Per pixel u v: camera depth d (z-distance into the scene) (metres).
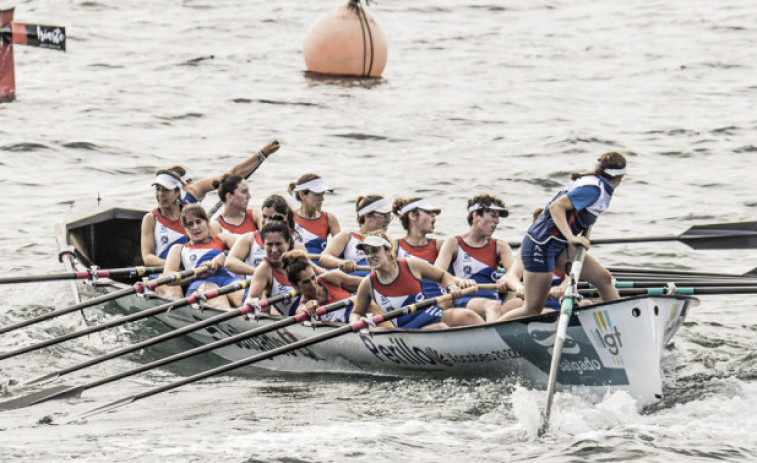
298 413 29.72
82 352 38.22
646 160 68.69
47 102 83.50
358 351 34.06
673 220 55.97
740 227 37.88
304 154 70.69
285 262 34.50
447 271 36.84
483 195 36.25
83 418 29.66
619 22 125.88
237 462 24.83
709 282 34.41
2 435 27.89
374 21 101.19
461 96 89.75
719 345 36.88
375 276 33.66
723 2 134.50
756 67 100.94
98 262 48.53
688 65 102.19
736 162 68.00
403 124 79.56
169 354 38.28
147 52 106.56
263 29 120.56
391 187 62.53
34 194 60.94
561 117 81.44
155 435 27.59
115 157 68.94
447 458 25.25
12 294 44.81
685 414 29.08
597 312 29.80
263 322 35.78
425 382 33.06
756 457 25.12
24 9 125.44
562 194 30.81
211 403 31.25
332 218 42.06
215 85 92.81
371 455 25.42
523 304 33.56
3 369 35.97
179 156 69.62
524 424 28.16
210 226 41.38
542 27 124.38
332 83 95.31
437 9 133.88
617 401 29.56
